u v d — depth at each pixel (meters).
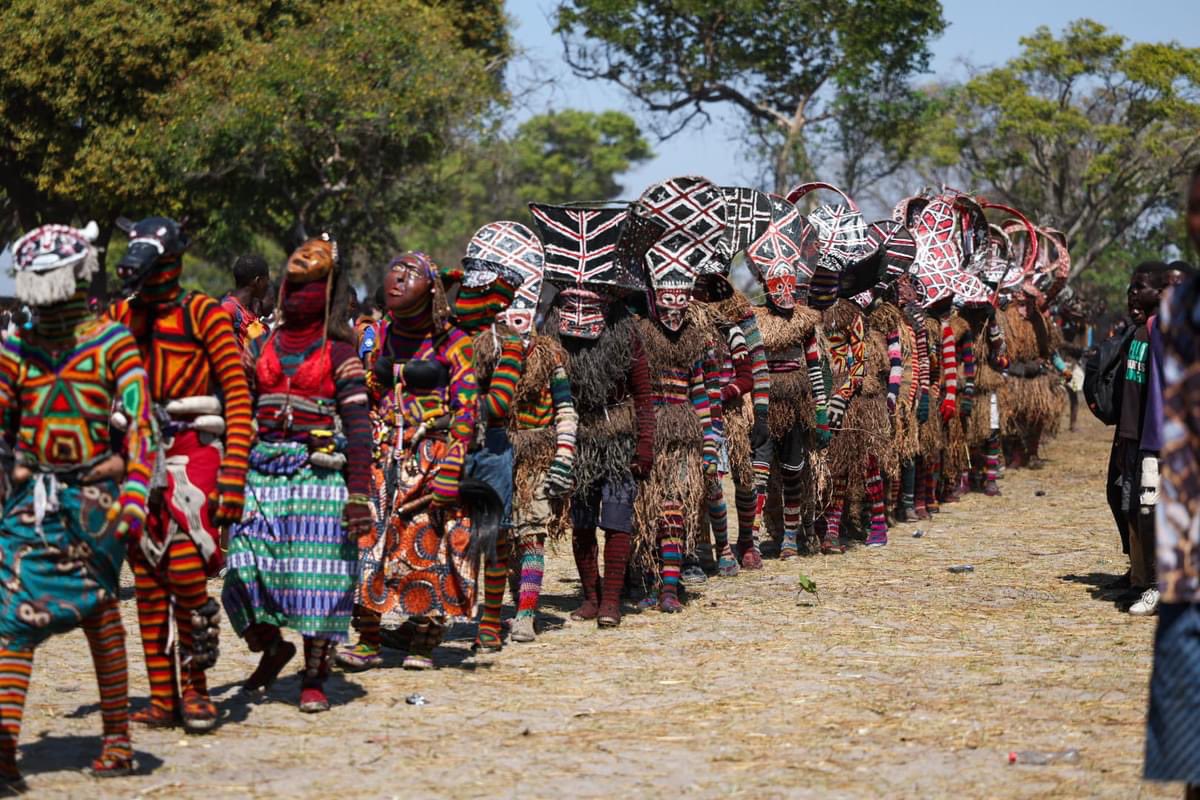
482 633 11.49
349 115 50.41
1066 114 83.31
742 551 15.95
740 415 15.30
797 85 80.12
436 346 10.51
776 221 16.22
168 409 8.69
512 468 11.59
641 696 9.84
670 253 12.91
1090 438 35.31
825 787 7.66
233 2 53.34
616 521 12.43
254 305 14.09
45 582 7.60
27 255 7.56
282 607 9.34
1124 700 9.59
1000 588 14.38
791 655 11.17
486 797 7.51
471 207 103.44
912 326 18.58
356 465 9.20
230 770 8.06
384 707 9.59
